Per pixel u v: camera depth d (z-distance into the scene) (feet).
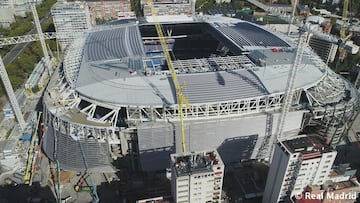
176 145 426.10
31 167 444.96
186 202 322.34
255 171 451.53
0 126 547.08
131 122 422.82
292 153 315.78
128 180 432.66
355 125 561.02
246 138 443.32
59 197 379.96
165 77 476.13
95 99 432.66
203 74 478.59
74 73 515.09
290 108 453.58
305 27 368.07
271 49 584.81
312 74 500.74
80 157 435.12
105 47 596.70
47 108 456.04
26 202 392.06
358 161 469.16
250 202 399.44
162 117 424.05
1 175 435.53
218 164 310.45
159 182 430.61
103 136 425.69
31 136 506.89
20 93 652.48
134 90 445.37
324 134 481.46
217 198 332.39
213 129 424.05
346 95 498.69
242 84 457.68
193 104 414.62
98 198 386.93
